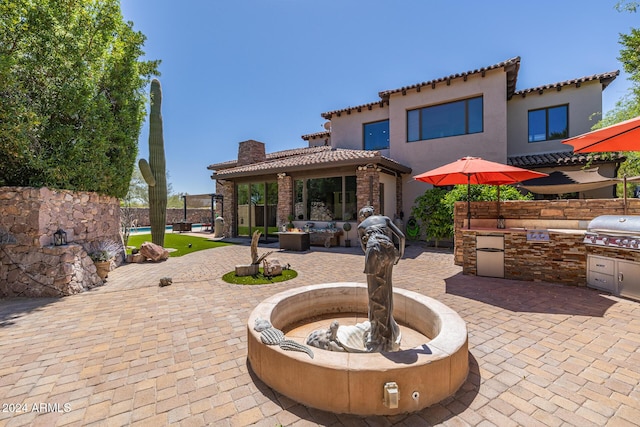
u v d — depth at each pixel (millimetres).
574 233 6785
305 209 15648
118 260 10242
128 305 5980
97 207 9461
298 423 2629
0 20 6578
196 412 2793
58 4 7484
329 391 2758
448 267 9234
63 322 5082
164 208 13273
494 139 14273
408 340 4195
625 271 5891
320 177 15078
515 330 4531
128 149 10477
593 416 2672
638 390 3033
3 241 6781
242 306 5914
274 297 4703
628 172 13594
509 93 15406
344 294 5379
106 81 9227
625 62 10609
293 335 4430
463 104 15172
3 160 7000
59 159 7605
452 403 2855
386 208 14992
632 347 3947
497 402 2871
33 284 6609
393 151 16797
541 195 14391
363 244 3680
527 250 7379
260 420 2672
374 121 18172
